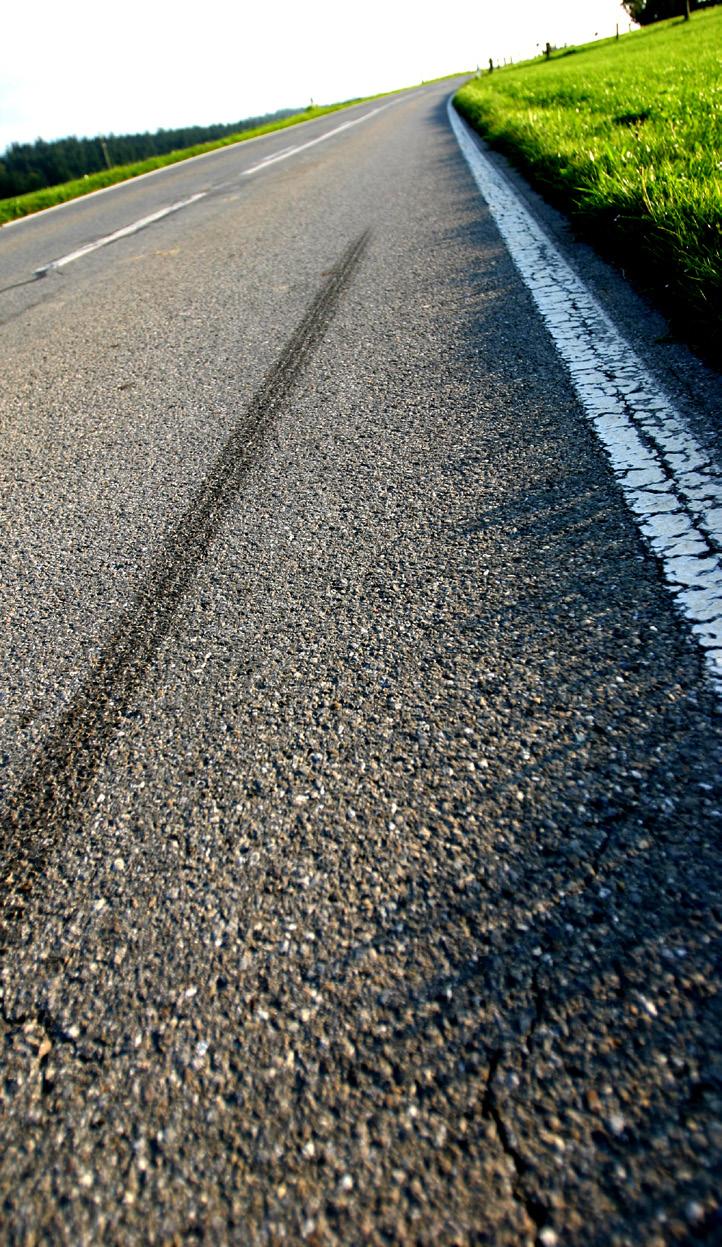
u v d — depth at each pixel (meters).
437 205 5.55
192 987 0.95
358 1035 0.86
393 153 9.68
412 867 1.03
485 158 7.53
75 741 1.40
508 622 1.45
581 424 2.09
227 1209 0.74
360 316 3.43
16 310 4.98
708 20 26.03
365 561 1.73
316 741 1.28
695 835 0.99
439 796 1.13
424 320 3.20
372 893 1.01
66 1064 0.90
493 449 2.07
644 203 3.29
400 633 1.49
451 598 1.55
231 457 2.37
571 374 2.40
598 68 13.99
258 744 1.30
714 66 9.16
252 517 2.01
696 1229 0.65
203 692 1.45
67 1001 0.97
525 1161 0.72
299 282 4.23
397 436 2.28
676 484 1.74
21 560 2.04
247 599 1.69
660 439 1.93
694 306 2.53
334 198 6.83
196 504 2.14
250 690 1.43
